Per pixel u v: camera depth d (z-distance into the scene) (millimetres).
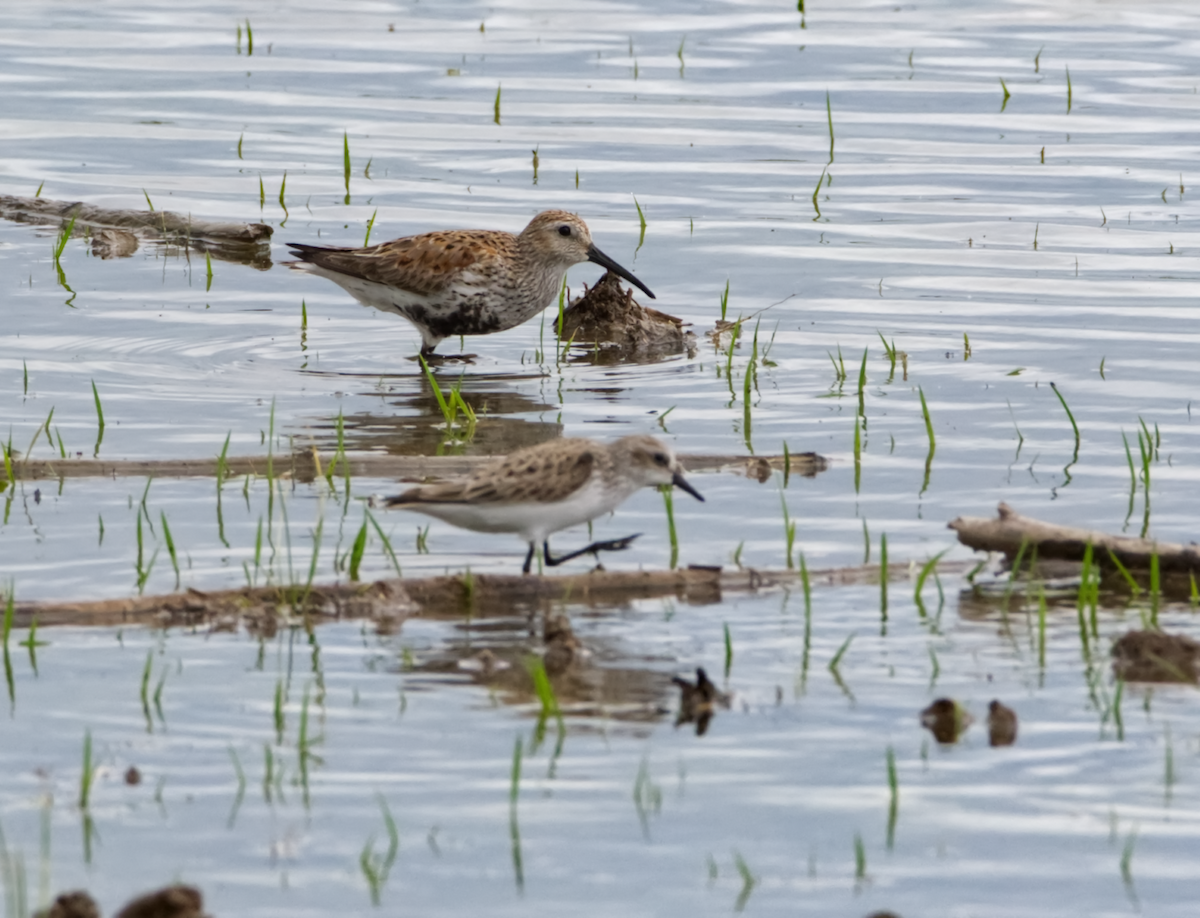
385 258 19766
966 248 23594
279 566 12594
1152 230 24266
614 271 20422
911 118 30672
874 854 8492
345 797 8953
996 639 11320
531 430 16719
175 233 24453
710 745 9648
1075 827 8758
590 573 12203
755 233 24312
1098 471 15195
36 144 28609
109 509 13977
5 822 8625
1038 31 37188
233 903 7922
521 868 8281
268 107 31188
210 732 9719
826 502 14406
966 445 16047
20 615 11383
